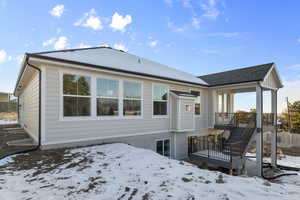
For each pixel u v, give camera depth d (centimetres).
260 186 303
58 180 314
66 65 552
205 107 1088
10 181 309
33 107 734
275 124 1021
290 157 1277
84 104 607
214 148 939
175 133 913
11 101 2481
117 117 695
